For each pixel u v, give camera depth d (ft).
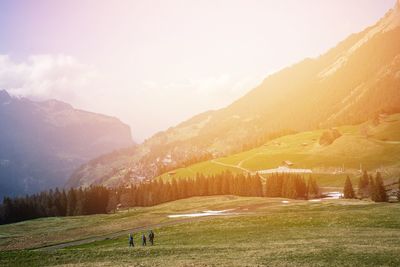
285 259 131.13
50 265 155.33
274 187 598.34
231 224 259.80
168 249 172.35
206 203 486.38
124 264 140.87
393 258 122.11
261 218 269.44
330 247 148.15
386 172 634.43
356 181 627.05
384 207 274.77
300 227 225.97
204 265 127.75
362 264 117.60
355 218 231.91
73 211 599.98
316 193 572.10
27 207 588.50
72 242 276.62
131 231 295.28
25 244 278.87
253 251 152.56
